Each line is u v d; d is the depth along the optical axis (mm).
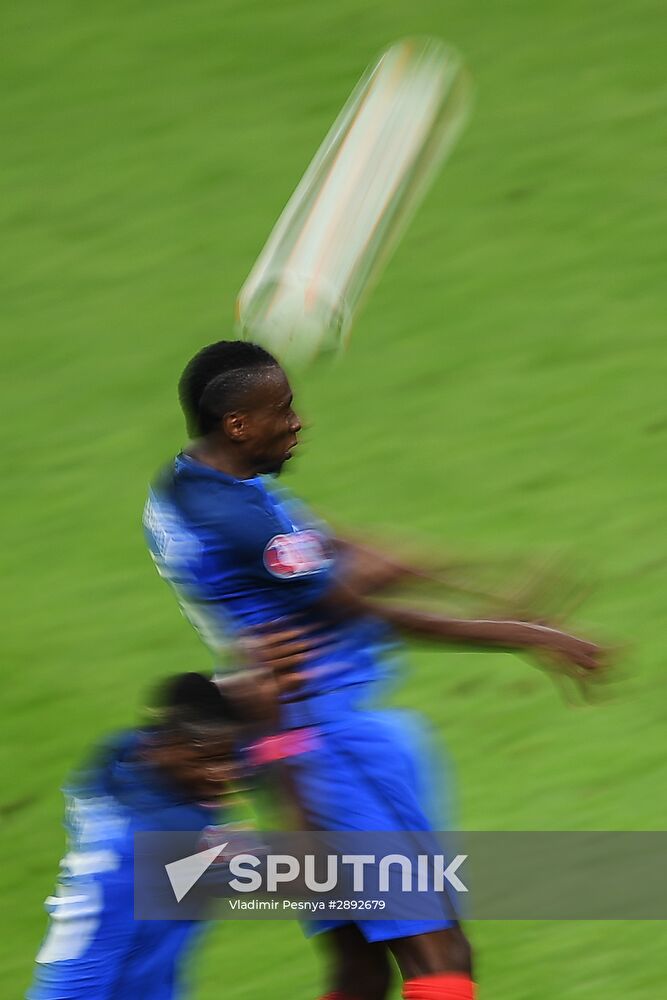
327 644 17484
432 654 26953
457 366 33750
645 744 24297
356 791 17312
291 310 19234
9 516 31094
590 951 20438
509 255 36531
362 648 17734
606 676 18625
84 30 44812
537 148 39312
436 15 43719
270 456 17234
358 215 20062
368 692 17734
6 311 36594
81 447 32688
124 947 16438
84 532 30453
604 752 24203
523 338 34281
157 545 17469
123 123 41500
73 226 38750
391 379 33594
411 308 35438
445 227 37531
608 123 39656
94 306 36406
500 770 24078
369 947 18188
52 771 24766
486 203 38000
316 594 17266
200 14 44781
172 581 17484
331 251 19609
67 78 43250
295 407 33094
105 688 26500
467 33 42906
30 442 33000
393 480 30938
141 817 16328
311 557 17141
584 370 33219
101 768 16656
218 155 40031
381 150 20719
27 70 43719
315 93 41250
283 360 19312
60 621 28219
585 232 36844
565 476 30594
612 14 43094
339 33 43188
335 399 33250
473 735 24891
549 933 20844
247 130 40594
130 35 44375
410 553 18188
